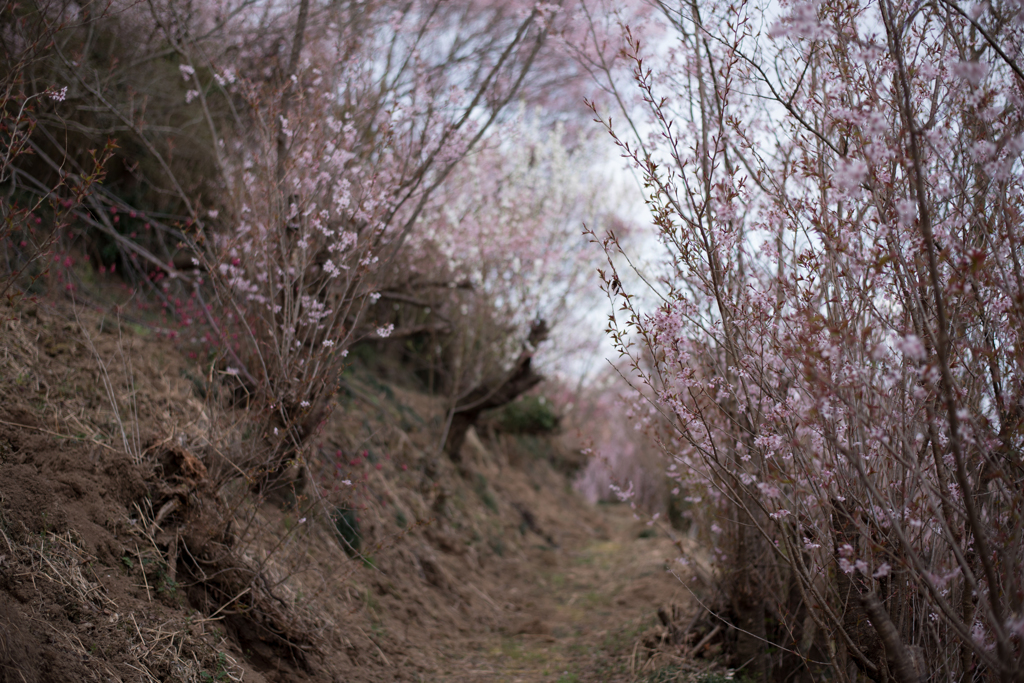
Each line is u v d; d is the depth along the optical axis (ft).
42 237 18.21
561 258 31.73
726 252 10.93
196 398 18.12
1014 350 8.97
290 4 20.90
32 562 10.27
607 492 57.16
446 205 27.73
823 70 11.91
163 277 22.09
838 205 10.43
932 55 9.89
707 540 17.54
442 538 26.18
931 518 9.18
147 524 12.77
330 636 15.46
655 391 10.80
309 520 18.53
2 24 13.88
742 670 14.99
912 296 8.99
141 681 10.17
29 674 8.59
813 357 8.46
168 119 23.72
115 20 19.89
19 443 11.88
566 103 33.76
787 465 11.59
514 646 20.16
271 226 15.94
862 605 8.95
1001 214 9.32
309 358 15.58
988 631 9.05
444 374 36.70
